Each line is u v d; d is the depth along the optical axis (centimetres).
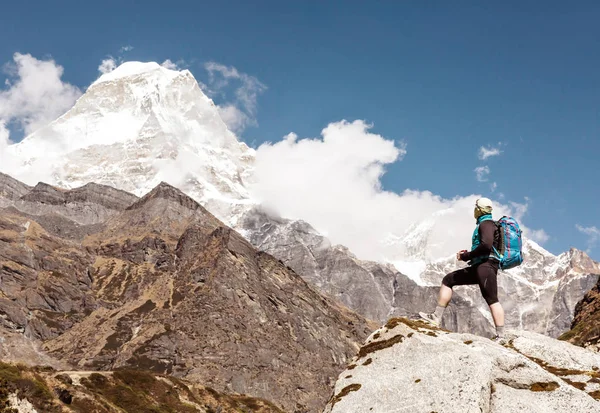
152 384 14562
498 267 1567
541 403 1330
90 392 12056
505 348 1450
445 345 1448
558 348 1673
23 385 9962
